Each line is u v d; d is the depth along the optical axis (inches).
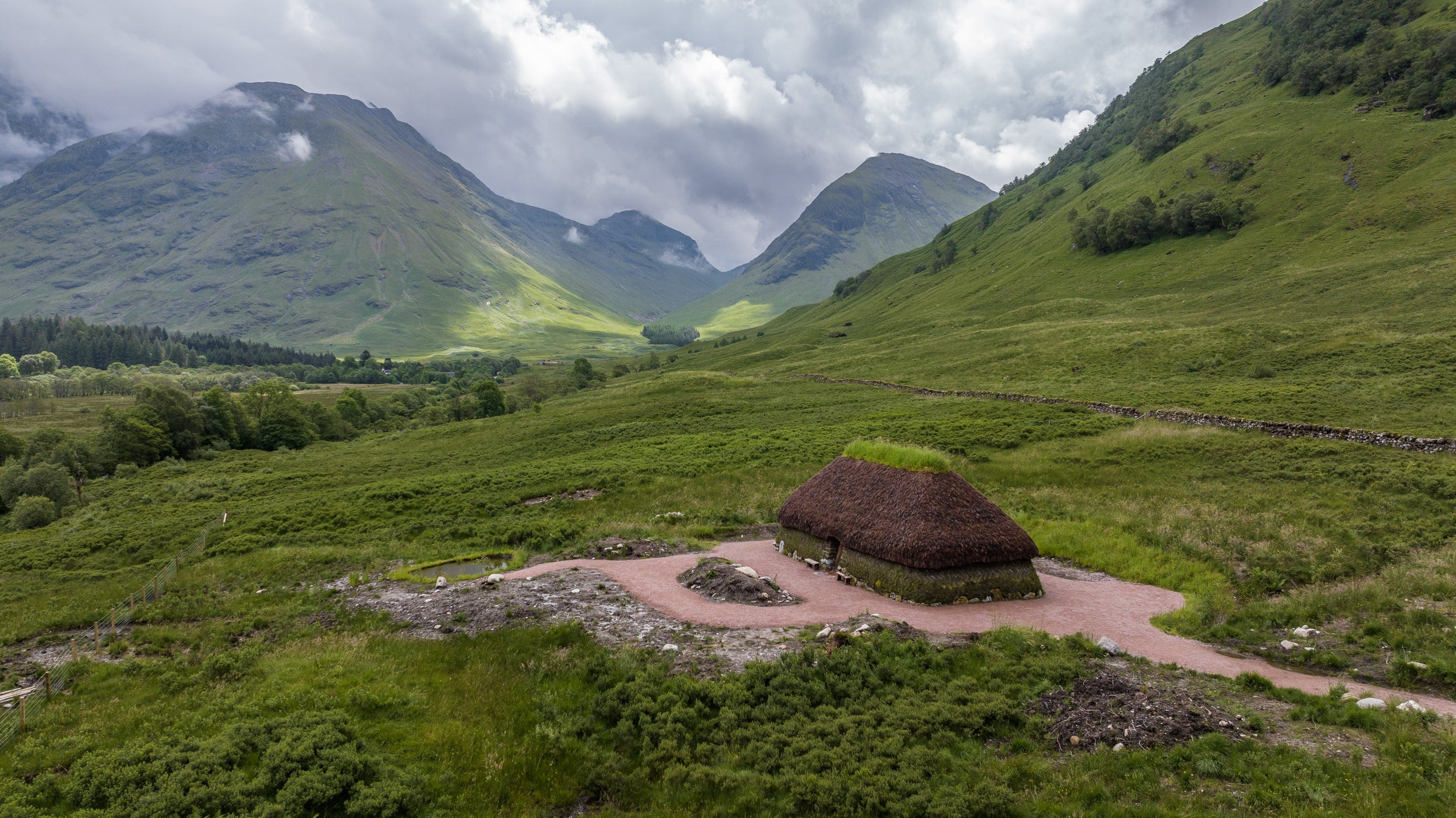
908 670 656.4
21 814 488.1
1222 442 1644.9
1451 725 511.8
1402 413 1718.8
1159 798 456.4
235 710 642.2
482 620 853.8
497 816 499.8
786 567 1083.3
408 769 541.6
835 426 2476.6
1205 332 3110.2
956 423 2245.3
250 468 3260.3
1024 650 691.4
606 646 748.6
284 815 475.2
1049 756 523.2
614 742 579.8
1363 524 1077.8
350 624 903.7
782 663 669.3
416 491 1990.7
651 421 3125.0
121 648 884.6
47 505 2568.9
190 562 1530.5
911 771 496.7
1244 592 923.4
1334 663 681.6
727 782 509.4
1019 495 1491.1
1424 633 725.3
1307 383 2180.1
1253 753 498.6
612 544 1266.0
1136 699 576.7
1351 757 483.2
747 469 1910.7
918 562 896.3
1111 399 2373.3
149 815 474.3
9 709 692.1
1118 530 1205.7
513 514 1726.1
